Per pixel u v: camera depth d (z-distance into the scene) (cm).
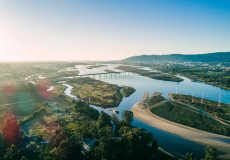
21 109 15962
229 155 9562
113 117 14838
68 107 16850
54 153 7812
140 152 8512
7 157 7425
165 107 17488
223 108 17438
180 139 11356
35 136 10325
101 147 8194
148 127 13100
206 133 12188
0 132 9244
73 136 9025
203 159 8412
